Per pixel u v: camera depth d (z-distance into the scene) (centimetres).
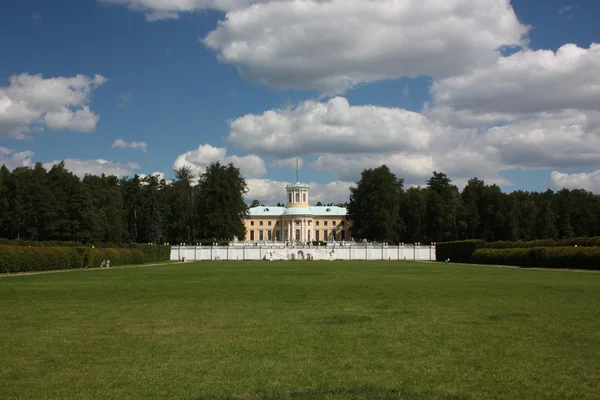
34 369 1564
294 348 1823
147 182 16288
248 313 2650
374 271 7162
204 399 1283
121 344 1895
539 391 1346
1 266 6806
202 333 2098
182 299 3322
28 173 12162
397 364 1608
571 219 17400
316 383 1414
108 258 9831
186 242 16062
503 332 2098
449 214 15438
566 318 2450
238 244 15175
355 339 1970
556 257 7975
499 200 15588
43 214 11206
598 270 7081
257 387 1380
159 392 1343
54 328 2217
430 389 1360
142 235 15738
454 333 2083
